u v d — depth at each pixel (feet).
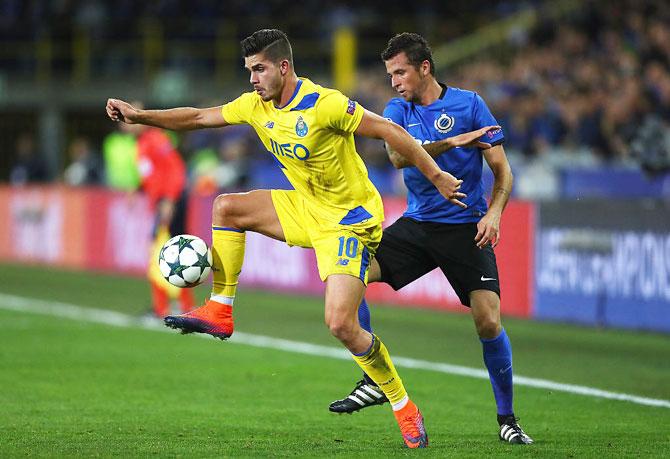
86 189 215.72
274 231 69.92
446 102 73.05
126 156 201.57
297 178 68.13
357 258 67.56
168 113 69.67
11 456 65.51
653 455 67.36
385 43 275.39
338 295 66.59
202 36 291.58
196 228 191.01
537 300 142.31
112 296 170.81
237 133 239.50
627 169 169.78
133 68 297.74
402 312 151.64
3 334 128.36
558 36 224.12
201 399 88.69
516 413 83.87
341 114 64.90
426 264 75.82
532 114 195.31
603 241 134.72
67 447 68.49
